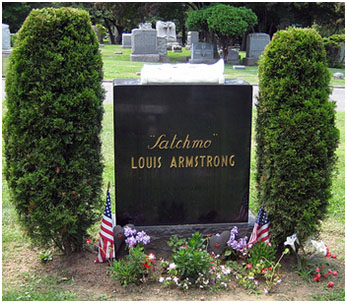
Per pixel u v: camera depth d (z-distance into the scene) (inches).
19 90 162.2
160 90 181.3
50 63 161.8
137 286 169.0
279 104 175.5
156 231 188.7
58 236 187.0
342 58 1107.9
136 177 187.0
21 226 176.4
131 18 1232.8
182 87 182.1
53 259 189.0
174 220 192.9
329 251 202.7
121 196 187.9
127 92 179.8
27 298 159.9
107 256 181.0
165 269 176.7
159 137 184.9
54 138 166.6
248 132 189.3
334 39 1101.7
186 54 1295.5
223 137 188.4
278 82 174.2
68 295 162.4
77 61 165.0
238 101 186.2
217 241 185.8
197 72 183.9
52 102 163.8
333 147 178.1
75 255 187.0
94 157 176.6
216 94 184.5
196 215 193.8
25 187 168.2
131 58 979.3
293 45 172.1
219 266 176.2
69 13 166.4
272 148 177.8
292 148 174.9
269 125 178.5
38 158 165.6
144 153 185.3
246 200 195.6
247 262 183.3
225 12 999.0
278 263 180.1
